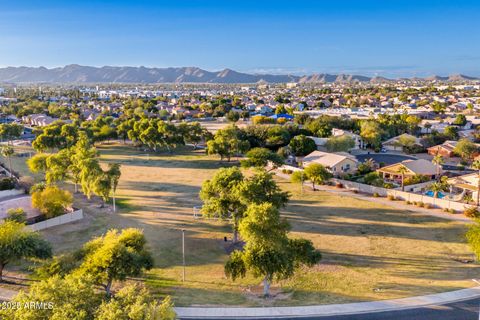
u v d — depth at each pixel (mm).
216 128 147000
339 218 54812
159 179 79062
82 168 60719
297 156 98000
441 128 126000
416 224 51812
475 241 35812
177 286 35438
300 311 30906
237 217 45531
